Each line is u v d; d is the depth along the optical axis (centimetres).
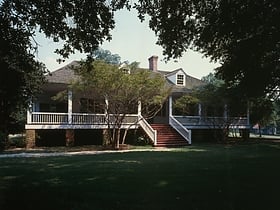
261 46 1099
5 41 835
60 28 987
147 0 1094
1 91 828
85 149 2330
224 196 830
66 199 816
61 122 2512
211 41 1205
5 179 1088
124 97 2394
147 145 2670
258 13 982
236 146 2605
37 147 2445
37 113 2425
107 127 2584
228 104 2891
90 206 750
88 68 1166
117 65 2331
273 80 1300
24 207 759
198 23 1165
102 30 1018
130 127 2759
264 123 3775
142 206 740
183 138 2812
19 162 1545
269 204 763
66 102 2822
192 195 838
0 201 809
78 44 1049
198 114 3278
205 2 1081
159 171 1220
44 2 904
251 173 1165
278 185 962
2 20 830
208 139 3294
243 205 754
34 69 1013
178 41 1202
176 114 3347
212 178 1069
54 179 1079
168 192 870
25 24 909
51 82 2502
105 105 2453
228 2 1002
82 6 948
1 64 826
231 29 1055
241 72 1284
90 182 1015
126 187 933
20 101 921
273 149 2286
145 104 2688
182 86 3412
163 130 2892
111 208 730
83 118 2589
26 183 1016
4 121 889
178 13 1106
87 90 2367
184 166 1358
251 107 2630
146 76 2403
